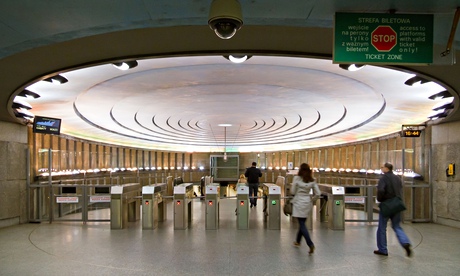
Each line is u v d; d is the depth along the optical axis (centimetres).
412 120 1283
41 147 1327
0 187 1071
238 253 745
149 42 507
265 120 1755
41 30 427
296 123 1775
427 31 425
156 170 3266
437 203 1145
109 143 2319
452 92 756
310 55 571
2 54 504
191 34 477
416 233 969
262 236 921
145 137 2428
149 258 707
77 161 1798
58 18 397
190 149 3816
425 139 1225
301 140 2750
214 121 1825
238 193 1028
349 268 639
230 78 853
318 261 683
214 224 1023
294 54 569
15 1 353
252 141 3200
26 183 1180
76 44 500
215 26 333
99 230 1016
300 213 757
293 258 705
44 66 595
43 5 364
